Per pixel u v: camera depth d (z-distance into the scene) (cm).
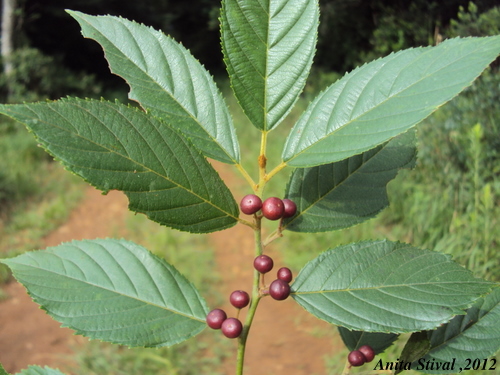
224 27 17
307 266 17
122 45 19
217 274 104
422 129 95
